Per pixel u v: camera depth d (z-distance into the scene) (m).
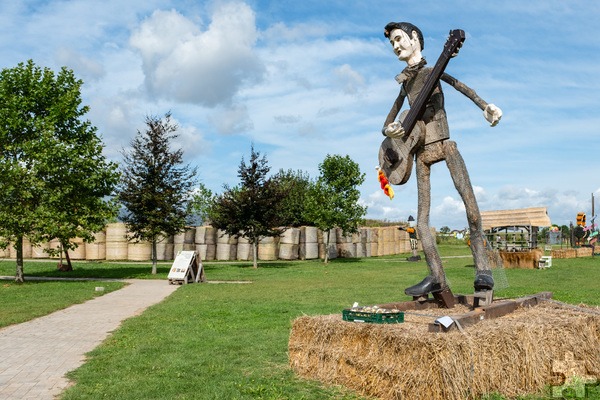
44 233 21.22
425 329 5.62
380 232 45.38
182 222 26.75
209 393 5.91
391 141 7.42
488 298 6.86
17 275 21.30
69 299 15.36
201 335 9.38
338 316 6.61
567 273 22.80
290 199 44.03
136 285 20.34
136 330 10.02
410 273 24.77
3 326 10.74
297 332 6.66
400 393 5.27
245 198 29.86
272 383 6.21
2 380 6.61
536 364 5.83
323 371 6.20
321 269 28.48
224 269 29.11
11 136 21.89
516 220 29.00
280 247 39.25
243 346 8.38
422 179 7.37
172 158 26.77
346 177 35.09
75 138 23.23
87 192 23.08
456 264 29.34
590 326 6.64
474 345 5.30
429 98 7.16
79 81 23.58
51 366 7.33
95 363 7.40
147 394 5.91
